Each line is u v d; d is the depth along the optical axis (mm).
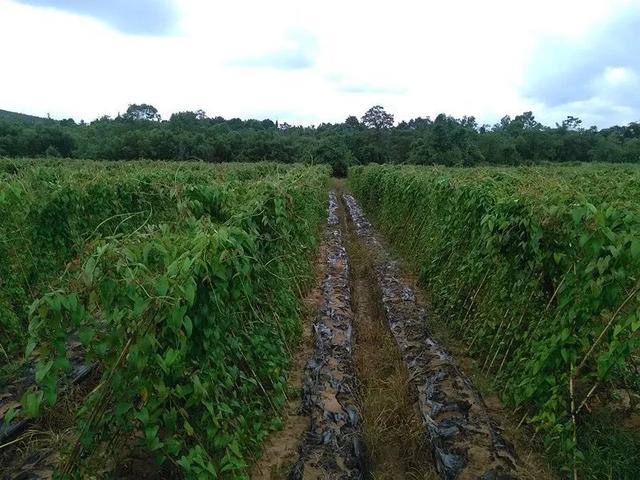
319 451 4039
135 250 3111
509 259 5273
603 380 3865
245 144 50219
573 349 3916
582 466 3627
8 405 4648
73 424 4195
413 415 4785
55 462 3801
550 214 4320
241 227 4602
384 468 4203
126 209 8352
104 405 2943
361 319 7652
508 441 4172
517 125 77875
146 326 2840
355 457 4016
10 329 5660
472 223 6680
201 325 3357
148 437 2834
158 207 8719
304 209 8406
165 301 2811
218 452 3400
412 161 45875
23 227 6453
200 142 49375
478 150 47875
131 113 85250
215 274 3424
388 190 15141
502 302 5465
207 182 8641
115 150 46438
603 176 13766
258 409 4312
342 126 81750
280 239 5715
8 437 4148
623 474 3578
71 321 2773
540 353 4156
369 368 5930
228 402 3689
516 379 4691
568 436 3814
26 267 6445
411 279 9445
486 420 4422
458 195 7145
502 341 5289
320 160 48500
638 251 3338
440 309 7203
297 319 6387
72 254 6895
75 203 7059
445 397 4832
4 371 5207
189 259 3092
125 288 2848
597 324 3869
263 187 5914
